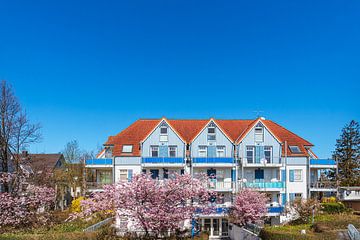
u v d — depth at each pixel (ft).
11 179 102.78
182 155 129.90
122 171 128.47
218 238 116.98
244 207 109.81
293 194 129.49
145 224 78.84
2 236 77.15
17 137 109.50
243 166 127.65
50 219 105.60
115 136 138.62
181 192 80.12
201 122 149.38
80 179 193.98
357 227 92.02
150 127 143.43
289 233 83.66
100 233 85.51
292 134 143.84
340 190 128.98
